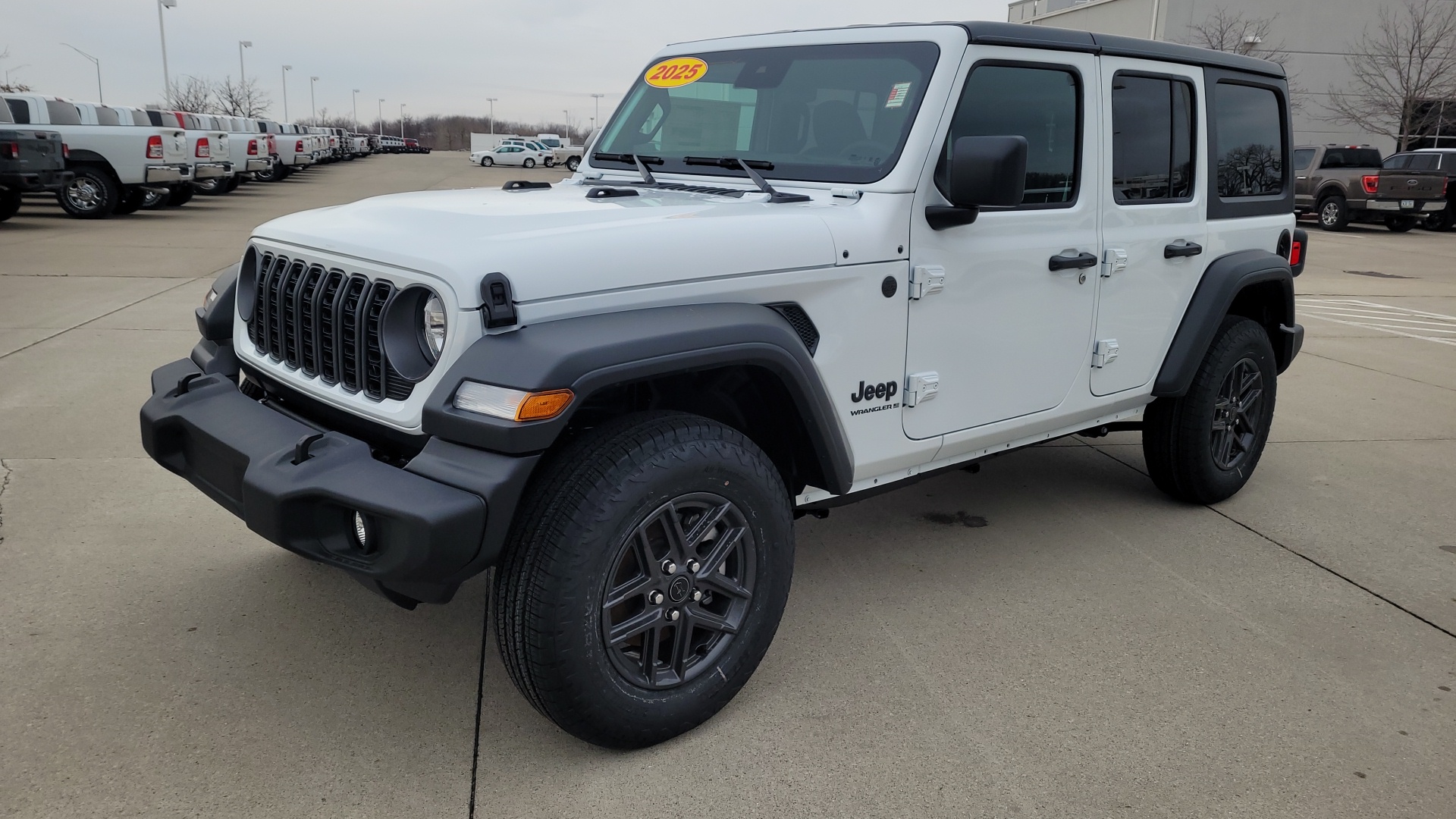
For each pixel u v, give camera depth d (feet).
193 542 11.78
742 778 7.78
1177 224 12.17
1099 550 12.57
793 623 10.37
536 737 8.25
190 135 58.34
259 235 9.26
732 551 8.20
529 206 8.77
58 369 19.72
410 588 7.04
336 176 104.99
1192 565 12.17
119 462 14.42
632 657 8.07
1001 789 7.73
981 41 9.57
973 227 9.75
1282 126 14.10
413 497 6.66
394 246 7.45
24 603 10.18
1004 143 8.05
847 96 9.85
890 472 9.92
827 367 8.77
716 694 8.27
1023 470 15.81
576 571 7.08
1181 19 97.09
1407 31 99.55
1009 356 10.40
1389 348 27.22
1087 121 10.71
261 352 9.12
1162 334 12.34
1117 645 10.09
